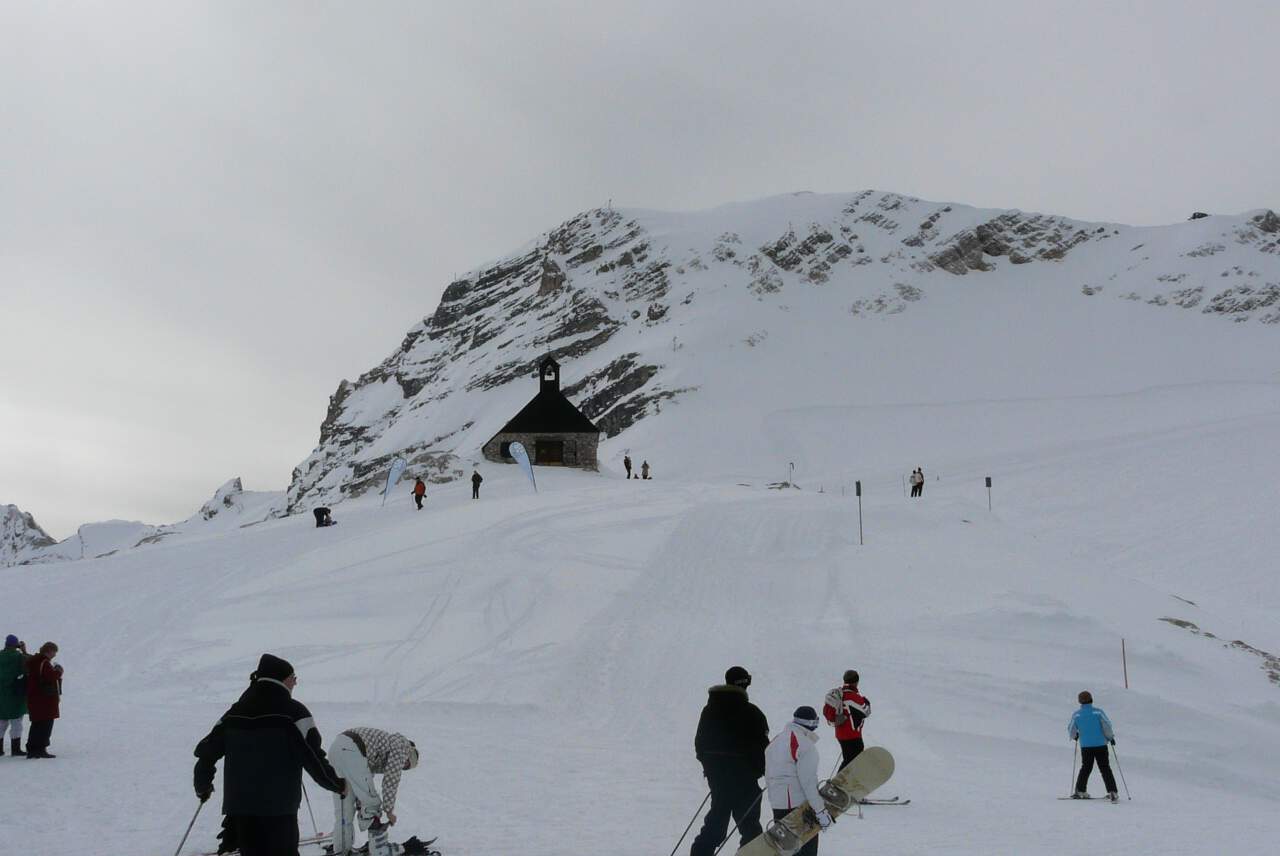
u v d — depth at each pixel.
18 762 16.03
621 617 30.94
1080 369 161.38
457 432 195.00
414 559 38.56
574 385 183.62
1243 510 63.22
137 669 28.28
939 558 37.31
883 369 164.62
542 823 12.34
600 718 23.33
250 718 8.31
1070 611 29.61
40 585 40.06
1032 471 85.38
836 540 40.75
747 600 33.12
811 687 25.20
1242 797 18.83
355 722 22.42
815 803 8.98
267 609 33.59
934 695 24.45
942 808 14.81
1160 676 26.02
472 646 28.84
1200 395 129.38
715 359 167.75
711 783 9.85
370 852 9.96
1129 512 66.44
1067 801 16.48
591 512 46.00
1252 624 38.19
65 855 10.16
